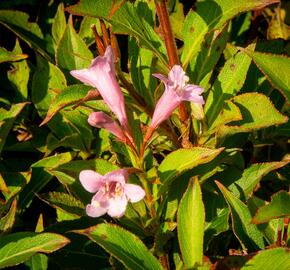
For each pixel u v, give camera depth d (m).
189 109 0.27
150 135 0.24
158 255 0.26
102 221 0.27
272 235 0.24
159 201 0.27
